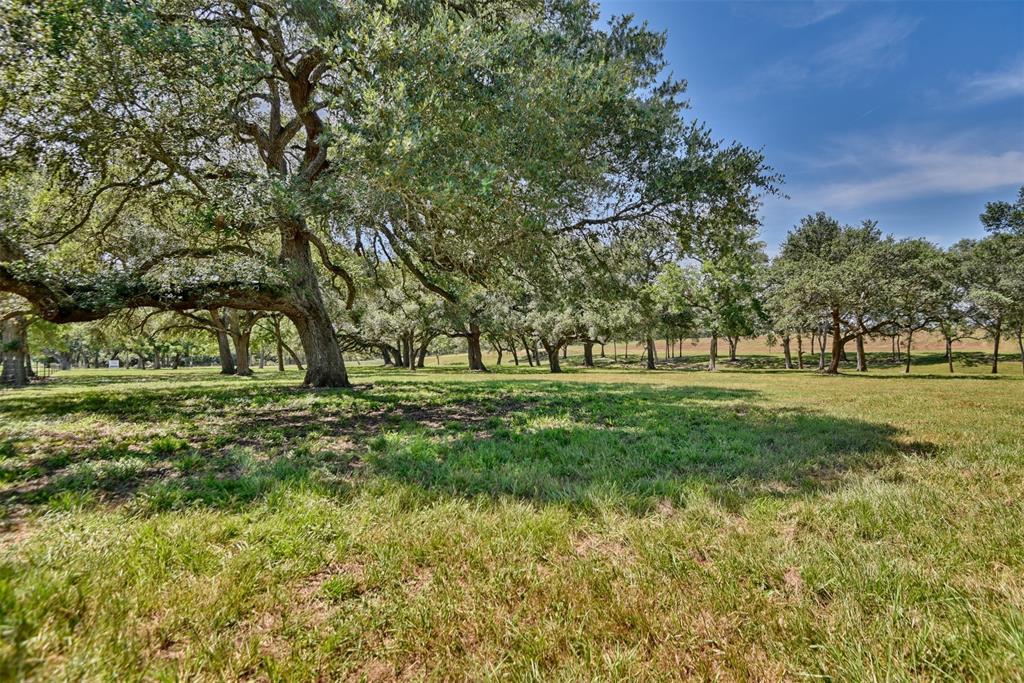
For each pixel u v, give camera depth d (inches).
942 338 1330.0
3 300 492.4
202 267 399.2
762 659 72.2
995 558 101.3
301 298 511.2
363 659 71.0
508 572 94.9
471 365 1407.5
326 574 95.0
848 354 2100.1
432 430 255.4
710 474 169.0
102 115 301.1
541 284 426.9
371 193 268.1
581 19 333.4
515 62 265.6
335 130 252.2
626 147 326.3
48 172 343.6
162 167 408.5
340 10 289.9
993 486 153.0
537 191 265.7
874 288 1067.3
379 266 741.9
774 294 1317.7
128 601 80.5
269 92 521.3
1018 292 1003.9
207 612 79.0
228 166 413.1
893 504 133.3
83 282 349.7
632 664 69.6
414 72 243.3
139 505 129.6
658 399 444.1
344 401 392.2
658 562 99.9
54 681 62.0
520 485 150.4
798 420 306.0
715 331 1393.9
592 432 249.3
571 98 261.6
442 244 345.1
